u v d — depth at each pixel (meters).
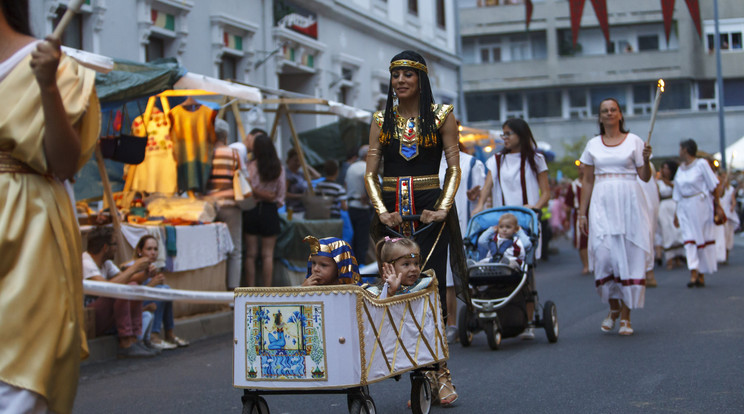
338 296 4.38
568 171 45.88
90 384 7.09
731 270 16.08
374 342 4.55
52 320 2.94
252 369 4.54
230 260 11.04
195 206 10.44
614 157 8.61
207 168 10.95
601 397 5.87
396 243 5.05
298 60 20.56
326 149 19.81
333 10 22.16
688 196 13.20
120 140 9.51
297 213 14.48
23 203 2.97
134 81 8.89
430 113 5.43
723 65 50.88
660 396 5.82
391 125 5.50
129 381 7.18
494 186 9.07
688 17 50.38
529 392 6.12
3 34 3.07
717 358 7.13
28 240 2.95
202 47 16.69
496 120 53.34
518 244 8.07
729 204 17.75
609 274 8.72
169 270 9.59
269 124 19.69
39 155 2.95
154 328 8.73
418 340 5.09
